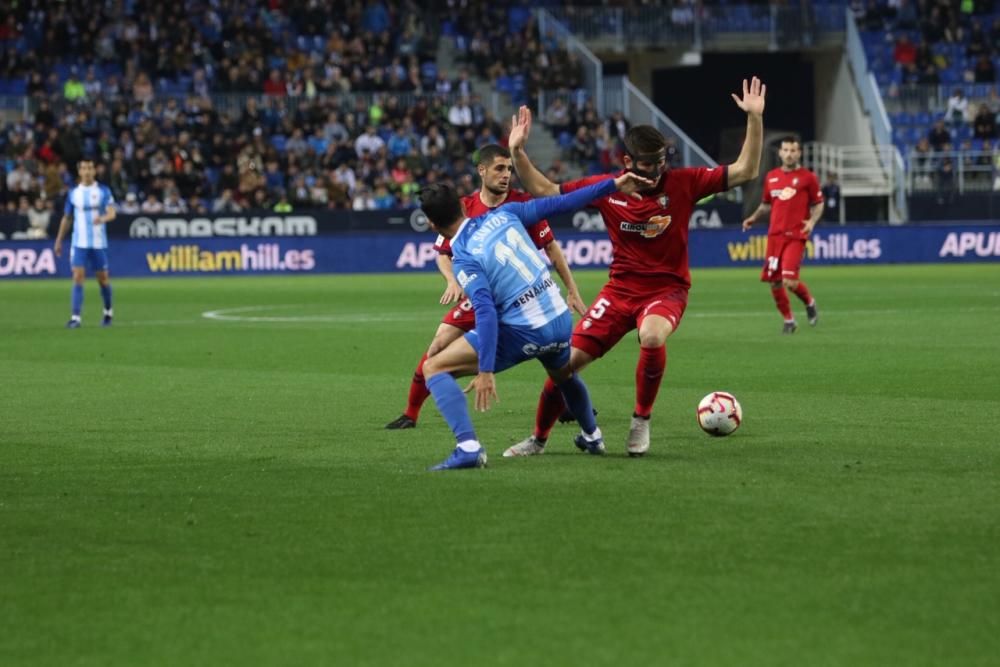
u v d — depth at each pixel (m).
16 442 24.81
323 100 112.19
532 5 126.62
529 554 15.64
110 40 114.75
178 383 34.59
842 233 103.00
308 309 63.56
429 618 13.23
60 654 12.34
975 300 63.62
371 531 16.95
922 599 13.65
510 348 21.41
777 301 47.53
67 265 97.94
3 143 104.38
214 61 115.38
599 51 124.62
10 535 16.95
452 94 114.56
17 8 115.56
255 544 16.34
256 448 24.00
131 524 17.55
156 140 106.25
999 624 12.84
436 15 121.44
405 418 26.64
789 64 134.50
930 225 103.94
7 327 53.94
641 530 16.78
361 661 12.02
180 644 12.56
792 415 27.56
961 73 126.81
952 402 29.27
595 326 22.80
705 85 136.50
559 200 21.27
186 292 78.50
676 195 22.53
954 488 19.44
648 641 12.42
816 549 15.71
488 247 21.00
